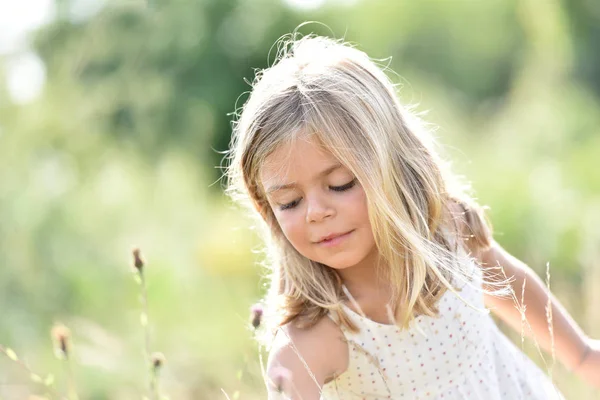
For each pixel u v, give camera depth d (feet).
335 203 6.06
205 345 14.85
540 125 29.07
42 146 20.35
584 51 49.01
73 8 28.40
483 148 26.00
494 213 19.07
